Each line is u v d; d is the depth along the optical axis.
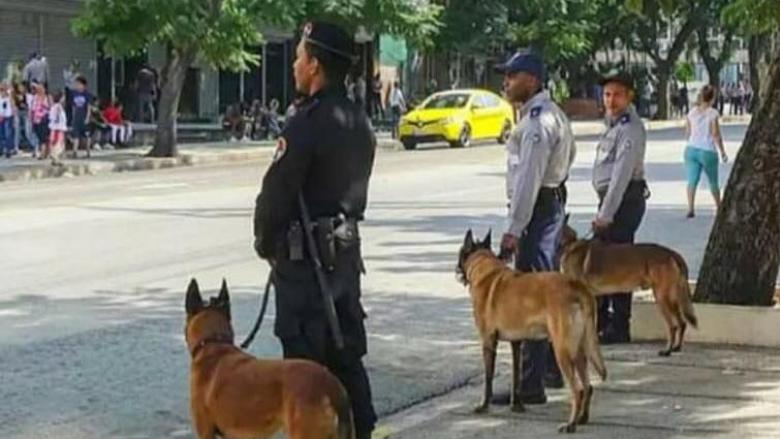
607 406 9.27
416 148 45.19
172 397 9.72
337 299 7.05
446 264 16.47
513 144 9.06
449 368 10.79
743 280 11.78
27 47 41.59
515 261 9.21
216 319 6.76
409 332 12.30
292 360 6.55
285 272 7.00
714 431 8.60
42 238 18.48
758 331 11.39
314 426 6.17
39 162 33.25
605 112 11.25
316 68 6.96
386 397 9.78
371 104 55.44
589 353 8.59
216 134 46.72
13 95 35.16
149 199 24.59
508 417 9.03
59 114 33.16
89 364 10.75
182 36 35.56
